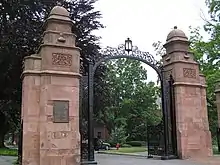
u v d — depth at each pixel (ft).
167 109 47.65
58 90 36.19
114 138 132.46
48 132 34.76
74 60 37.83
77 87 37.32
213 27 74.02
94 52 68.18
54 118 35.37
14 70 62.13
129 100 153.48
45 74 35.94
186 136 45.39
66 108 36.11
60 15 39.01
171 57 48.98
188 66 48.24
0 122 86.17
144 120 149.18
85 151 40.68
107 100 86.94
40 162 33.88
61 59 37.19
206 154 46.06
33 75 35.91
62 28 38.58
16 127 94.94
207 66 73.87
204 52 74.38
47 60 36.50
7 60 62.34
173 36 49.73
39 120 35.12
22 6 61.93
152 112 152.76
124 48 47.14
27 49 60.64
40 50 37.65
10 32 60.59
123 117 152.97
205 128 47.09
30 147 34.32
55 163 34.40
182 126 45.60
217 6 71.61
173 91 47.44
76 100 36.94
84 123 43.60
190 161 41.55
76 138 35.99
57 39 37.63
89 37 72.84
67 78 36.88
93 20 74.69
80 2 73.46
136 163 40.27
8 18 64.54
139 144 136.87
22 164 33.99
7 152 73.46
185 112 46.14
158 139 48.96
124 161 44.32
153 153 49.85
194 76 48.21
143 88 158.10
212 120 76.89
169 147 46.21
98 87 78.18
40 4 63.62
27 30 60.90
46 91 35.60
